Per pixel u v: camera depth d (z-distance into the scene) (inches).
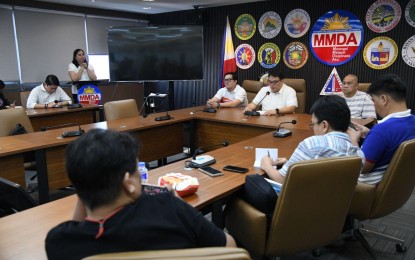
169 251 25.3
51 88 180.7
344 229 89.7
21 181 100.2
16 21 217.8
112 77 206.4
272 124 123.3
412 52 184.5
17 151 94.6
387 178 71.1
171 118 140.6
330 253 86.8
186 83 281.1
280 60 230.8
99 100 198.7
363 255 86.0
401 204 78.7
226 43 245.6
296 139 101.4
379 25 192.1
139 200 32.0
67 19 243.3
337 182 56.4
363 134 91.8
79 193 30.9
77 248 30.2
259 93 164.4
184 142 153.3
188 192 58.7
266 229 59.1
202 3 236.5
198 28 196.4
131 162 31.6
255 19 237.0
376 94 77.5
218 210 63.0
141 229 29.8
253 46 241.1
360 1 195.9
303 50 220.4
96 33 262.5
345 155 60.2
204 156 80.8
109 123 132.0
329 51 210.8
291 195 54.6
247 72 247.6
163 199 32.9
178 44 198.5
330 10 206.5
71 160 30.0
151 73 203.3
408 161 69.8
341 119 62.9
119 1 225.0
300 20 218.1
